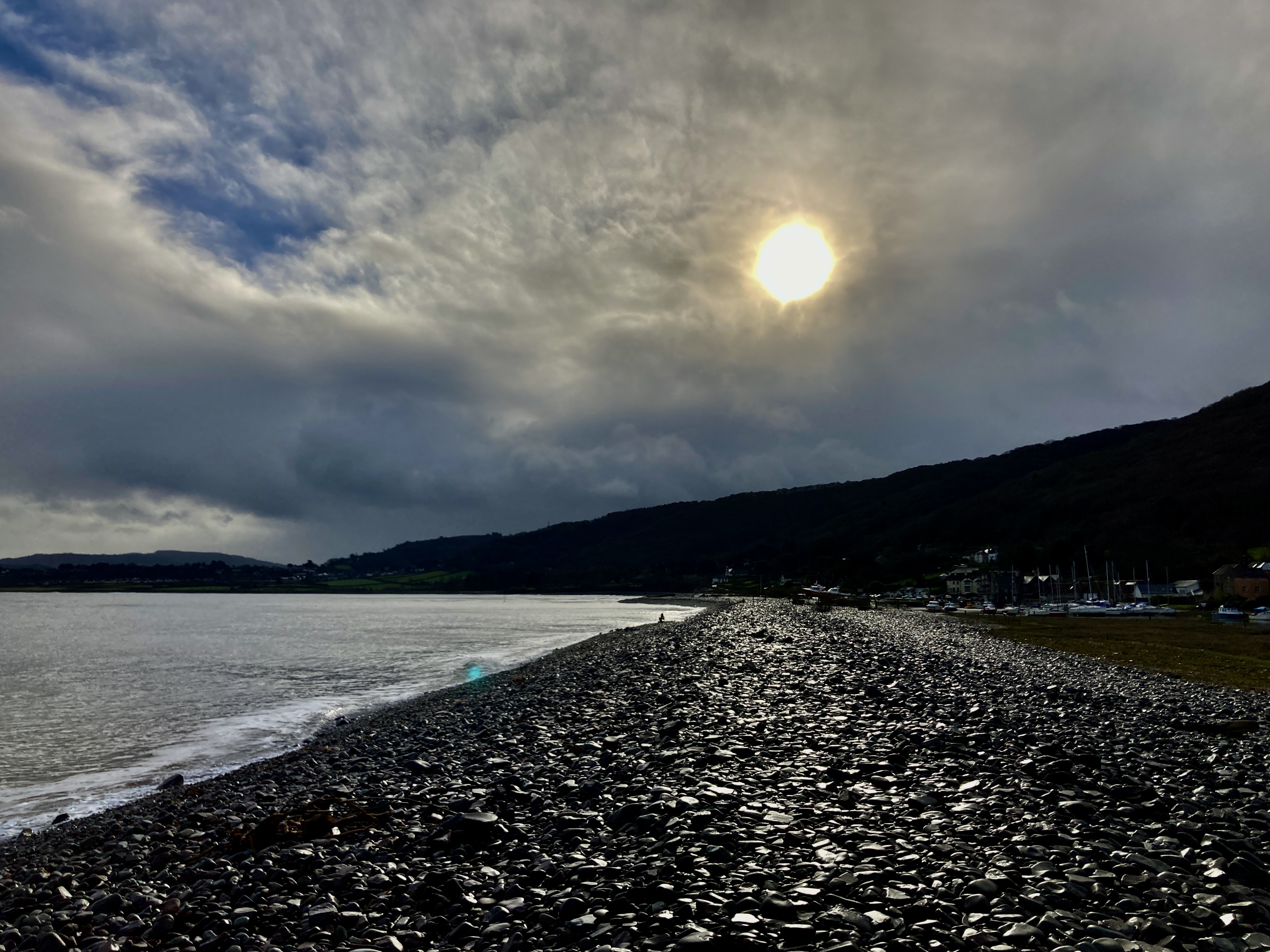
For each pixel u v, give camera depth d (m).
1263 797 11.60
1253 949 6.59
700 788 12.46
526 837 11.16
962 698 22.17
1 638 82.75
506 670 46.69
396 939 8.10
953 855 9.08
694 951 7.03
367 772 17.84
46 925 9.52
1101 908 7.57
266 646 71.06
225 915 9.27
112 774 21.72
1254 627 71.94
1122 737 16.83
